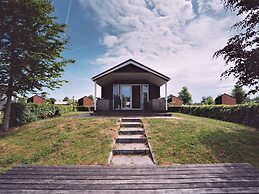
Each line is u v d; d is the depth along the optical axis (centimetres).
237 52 1001
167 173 475
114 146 815
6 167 645
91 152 730
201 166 536
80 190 377
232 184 403
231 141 816
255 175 459
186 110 2562
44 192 368
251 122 1308
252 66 934
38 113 1689
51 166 544
